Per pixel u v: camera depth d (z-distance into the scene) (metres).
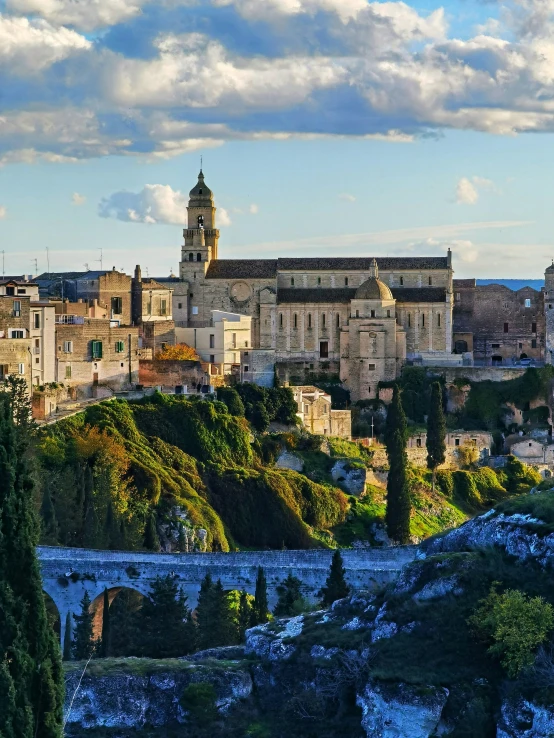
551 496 156.38
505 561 146.88
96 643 163.50
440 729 130.25
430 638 139.00
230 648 148.88
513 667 133.25
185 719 136.12
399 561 164.75
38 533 104.00
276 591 167.62
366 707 133.62
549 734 125.62
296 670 140.00
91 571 168.38
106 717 135.88
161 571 168.75
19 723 97.69
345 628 145.25
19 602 100.38
